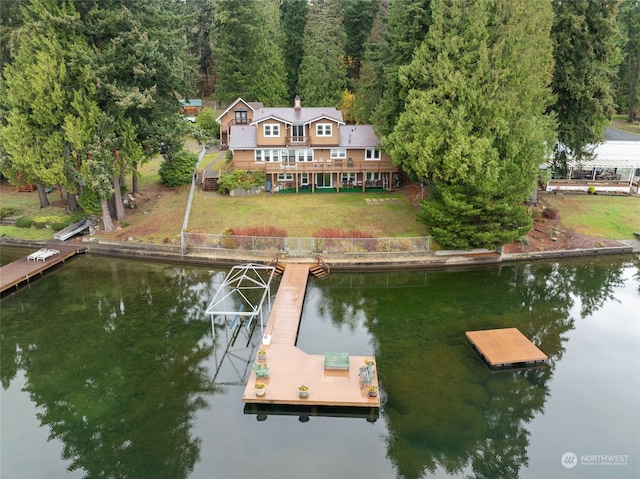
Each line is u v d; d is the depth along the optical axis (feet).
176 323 90.33
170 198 146.72
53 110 116.98
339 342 82.79
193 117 242.58
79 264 115.96
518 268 113.91
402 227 125.59
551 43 118.93
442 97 109.50
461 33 112.06
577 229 129.80
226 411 66.64
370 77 179.11
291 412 66.13
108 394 70.18
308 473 55.77
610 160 155.22
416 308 95.35
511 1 106.42
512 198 105.50
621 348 82.28
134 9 120.47
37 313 93.71
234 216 132.36
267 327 84.12
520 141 103.71
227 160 172.76
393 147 122.72
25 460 58.29
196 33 278.87
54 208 142.00
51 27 110.93
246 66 219.61
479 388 70.64
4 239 126.52
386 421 63.93
